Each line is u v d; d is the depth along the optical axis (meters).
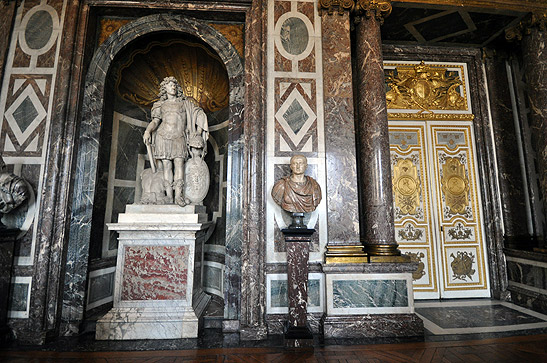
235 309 3.10
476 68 4.66
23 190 2.86
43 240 2.96
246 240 3.08
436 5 3.75
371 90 3.34
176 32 3.63
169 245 3.03
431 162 4.52
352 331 2.86
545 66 3.72
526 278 3.87
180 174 3.29
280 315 3.02
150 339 2.83
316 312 3.04
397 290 2.99
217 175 4.15
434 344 2.69
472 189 4.50
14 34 3.38
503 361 2.34
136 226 2.94
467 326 3.14
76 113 3.24
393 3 3.70
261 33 3.44
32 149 3.15
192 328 2.88
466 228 4.43
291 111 3.33
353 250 3.05
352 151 3.24
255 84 3.29
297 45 3.46
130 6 3.48
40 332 2.77
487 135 4.49
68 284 3.06
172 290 2.98
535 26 3.84
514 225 4.23
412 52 4.65
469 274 4.34
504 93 4.53
